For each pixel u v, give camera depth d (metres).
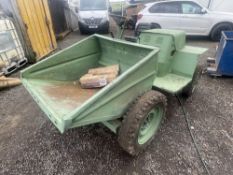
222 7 9.16
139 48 2.21
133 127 1.86
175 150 2.30
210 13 6.83
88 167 2.11
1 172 2.10
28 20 5.13
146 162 2.15
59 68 2.46
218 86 3.83
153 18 7.02
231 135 2.53
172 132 2.60
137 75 1.80
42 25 5.92
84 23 9.23
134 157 2.22
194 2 6.79
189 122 2.79
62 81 2.52
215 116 2.92
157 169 2.07
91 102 1.42
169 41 2.74
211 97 3.43
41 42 5.84
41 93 2.02
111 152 2.29
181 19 6.90
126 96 1.80
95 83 2.36
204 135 2.54
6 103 3.48
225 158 2.18
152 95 2.00
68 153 2.31
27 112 3.18
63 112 1.66
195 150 2.30
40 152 2.34
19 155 2.31
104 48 2.81
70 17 10.79
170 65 2.97
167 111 3.06
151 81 2.10
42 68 2.29
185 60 2.88
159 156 2.23
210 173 2.01
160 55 2.80
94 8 9.56
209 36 7.25
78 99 2.12
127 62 2.51
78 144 2.43
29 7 5.20
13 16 4.82
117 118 1.93
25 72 2.13
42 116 3.04
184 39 3.13
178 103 3.26
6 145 2.47
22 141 2.53
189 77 2.88
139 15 7.19
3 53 4.48
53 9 8.49
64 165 2.15
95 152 2.30
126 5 11.17
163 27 7.08
